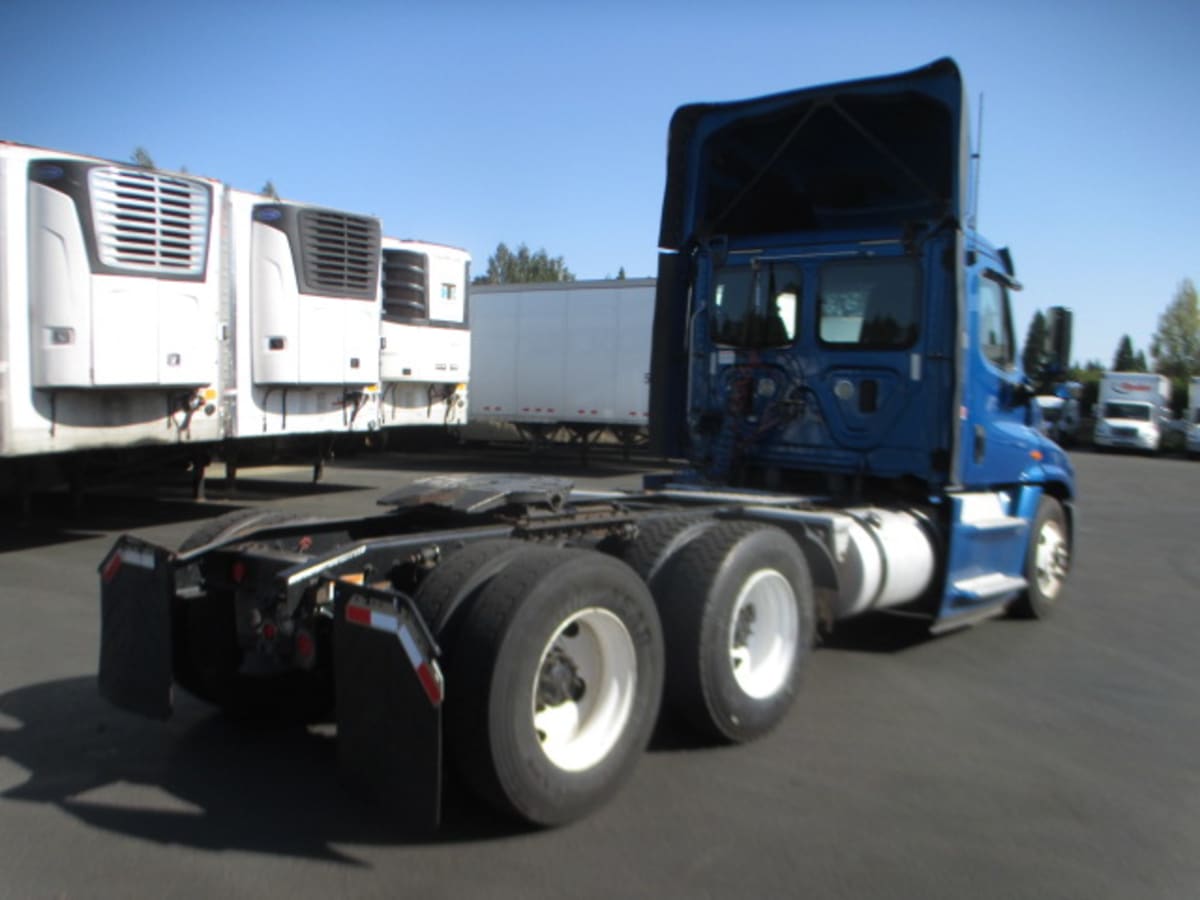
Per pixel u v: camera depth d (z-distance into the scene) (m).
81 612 6.86
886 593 5.79
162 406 9.62
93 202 8.55
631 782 4.20
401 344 14.53
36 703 5.05
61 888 3.22
